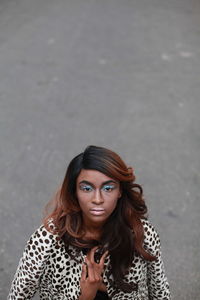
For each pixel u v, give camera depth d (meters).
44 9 11.17
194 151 5.59
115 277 2.18
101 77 7.54
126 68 7.90
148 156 5.50
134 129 6.06
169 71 7.82
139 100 6.82
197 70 7.89
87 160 1.96
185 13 11.09
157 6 11.57
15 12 10.94
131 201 2.12
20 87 7.20
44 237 2.11
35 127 6.08
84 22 10.24
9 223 4.39
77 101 6.77
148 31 9.74
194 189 4.92
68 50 8.64
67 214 2.10
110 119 6.29
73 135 5.90
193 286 3.68
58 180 5.06
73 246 2.11
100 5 11.58
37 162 5.37
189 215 4.52
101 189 1.97
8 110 6.52
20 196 4.79
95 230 2.13
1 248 4.08
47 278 2.22
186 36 9.49
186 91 7.13
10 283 3.70
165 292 2.39
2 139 5.82
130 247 2.13
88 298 2.12
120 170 1.96
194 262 3.94
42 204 4.68
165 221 4.44
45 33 9.53
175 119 6.32
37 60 8.19
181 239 4.21
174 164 5.35
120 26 10.03
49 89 7.13
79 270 2.16
